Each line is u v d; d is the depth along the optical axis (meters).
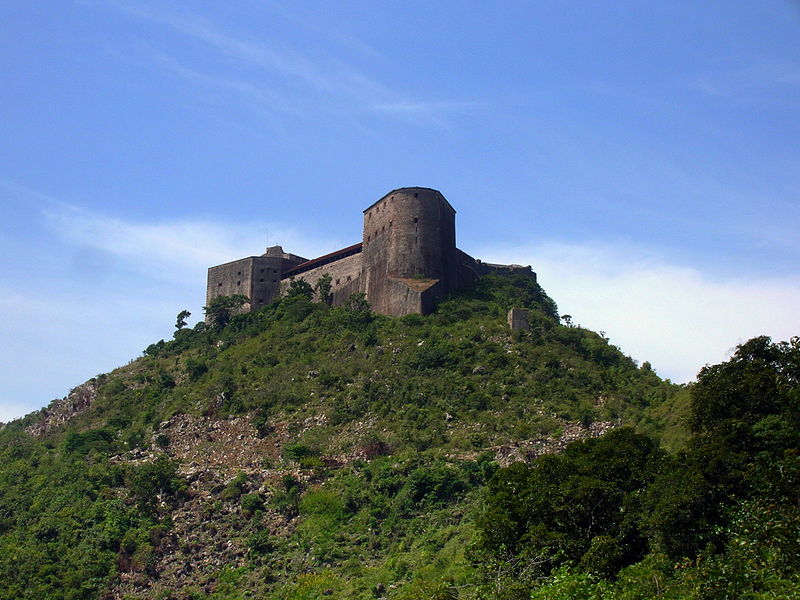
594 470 80.06
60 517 112.31
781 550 60.34
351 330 154.50
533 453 114.19
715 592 59.84
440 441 122.62
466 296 163.38
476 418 127.38
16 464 135.25
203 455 129.12
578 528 76.69
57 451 140.00
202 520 111.50
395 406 131.50
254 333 167.88
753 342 83.50
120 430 145.00
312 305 168.38
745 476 70.69
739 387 79.62
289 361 151.25
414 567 93.19
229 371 152.75
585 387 134.50
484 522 80.12
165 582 102.31
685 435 107.81
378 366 142.12
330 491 113.19
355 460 120.00
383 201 165.88
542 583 69.62
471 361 139.88
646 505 73.81
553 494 78.50
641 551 74.06
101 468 123.62
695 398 82.50
